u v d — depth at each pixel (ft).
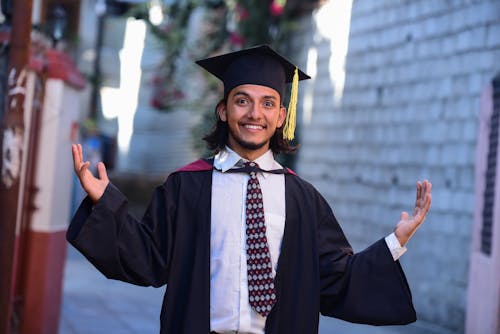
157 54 61.16
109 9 47.85
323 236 11.62
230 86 11.58
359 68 31.01
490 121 21.98
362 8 30.99
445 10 25.98
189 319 10.77
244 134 11.35
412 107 27.50
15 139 15.20
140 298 29.45
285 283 11.17
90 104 56.18
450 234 25.04
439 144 25.95
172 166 58.65
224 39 37.52
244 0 35.96
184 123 57.26
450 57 25.64
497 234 19.38
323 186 33.17
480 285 21.12
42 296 20.24
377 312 11.37
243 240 11.06
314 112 34.24
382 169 29.12
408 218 11.58
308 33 35.17
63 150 20.81
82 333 22.72
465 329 22.66
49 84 20.08
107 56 60.70
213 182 11.35
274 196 11.37
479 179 22.25
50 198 20.17
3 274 15.31
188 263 11.05
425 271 26.16
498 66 23.30
